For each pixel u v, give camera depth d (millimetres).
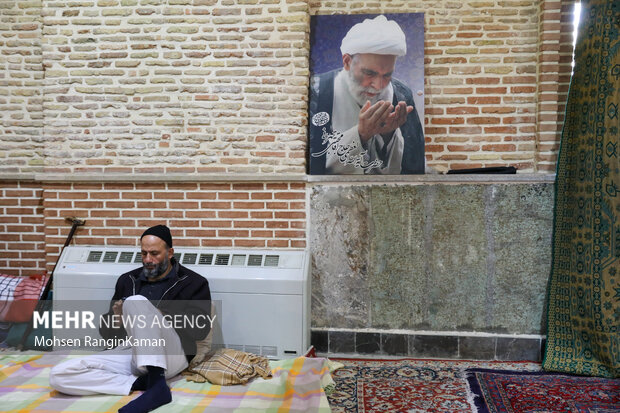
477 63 4336
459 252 4141
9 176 4574
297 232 4250
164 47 4266
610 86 3686
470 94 4352
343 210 4203
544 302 4105
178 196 4320
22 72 4594
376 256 4199
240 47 4227
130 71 4289
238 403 3211
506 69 4312
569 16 4223
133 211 4352
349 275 4230
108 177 4305
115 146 4336
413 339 4211
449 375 3801
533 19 4270
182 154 4309
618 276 3684
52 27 4297
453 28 4340
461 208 4125
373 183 4172
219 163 4293
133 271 3807
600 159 3738
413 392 3506
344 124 4258
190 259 4188
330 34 4285
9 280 4355
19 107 4617
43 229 4648
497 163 4363
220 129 4277
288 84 4215
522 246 4102
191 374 3584
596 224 3756
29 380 3518
